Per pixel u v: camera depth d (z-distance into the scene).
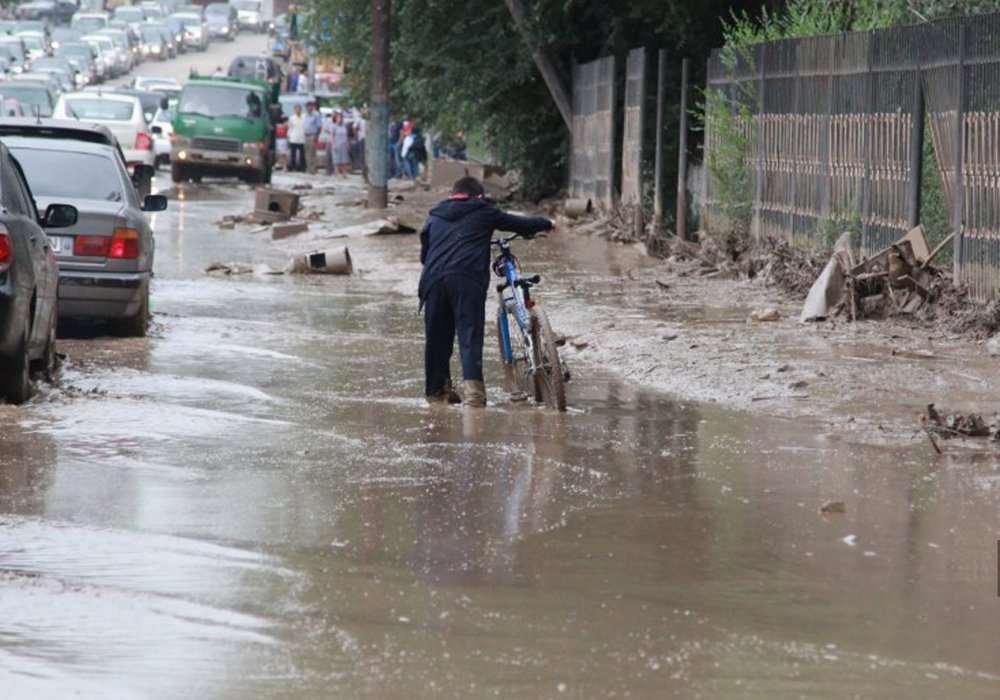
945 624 15.35
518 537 18.52
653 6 73.75
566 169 88.12
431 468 22.47
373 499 20.44
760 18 71.88
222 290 48.34
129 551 17.59
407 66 91.00
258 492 20.73
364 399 28.95
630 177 67.94
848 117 43.38
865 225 42.06
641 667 13.90
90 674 13.52
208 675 13.52
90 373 31.17
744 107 52.16
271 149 117.62
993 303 34.81
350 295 47.81
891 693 13.34
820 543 18.38
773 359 32.34
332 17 98.75
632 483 21.56
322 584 16.41
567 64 83.19
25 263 27.44
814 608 15.80
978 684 13.63
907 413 26.98
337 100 105.69
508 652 14.26
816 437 25.11
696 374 31.22
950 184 37.38
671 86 71.56
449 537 18.48
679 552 17.91
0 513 19.20
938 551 18.05
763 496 20.81
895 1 46.19
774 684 13.51
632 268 54.09
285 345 36.31
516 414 27.52
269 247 64.12
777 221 49.44
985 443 24.56
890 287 37.84
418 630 14.87
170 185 110.31
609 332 37.41
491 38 83.75
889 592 16.41
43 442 23.69
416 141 126.50
